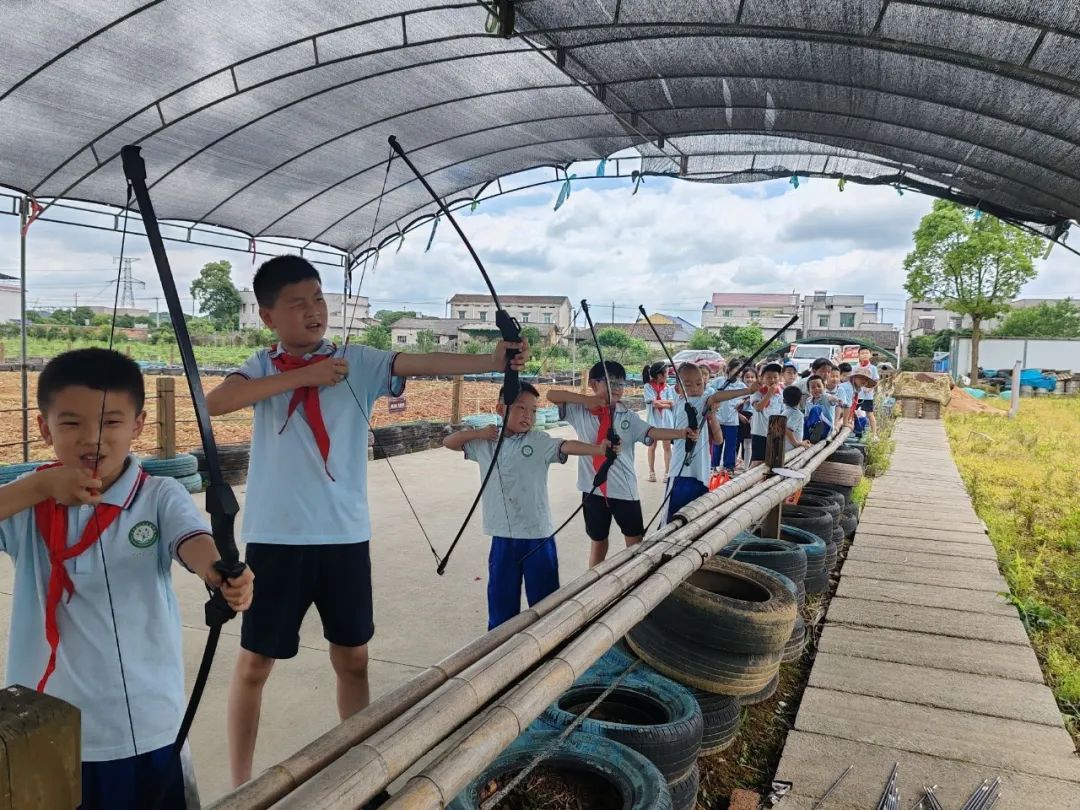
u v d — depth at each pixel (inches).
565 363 1111.0
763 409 296.0
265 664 93.5
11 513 55.2
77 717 37.3
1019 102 171.8
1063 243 248.7
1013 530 277.9
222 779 104.3
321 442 91.9
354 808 55.6
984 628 175.5
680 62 197.0
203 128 237.6
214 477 54.6
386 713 69.5
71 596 60.4
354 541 94.2
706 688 116.0
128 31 180.9
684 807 97.9
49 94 201.0
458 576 197.8
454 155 297.1
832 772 114.4
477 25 191.2
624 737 93.4
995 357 1471.5
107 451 58.7
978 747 122.3
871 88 190.2
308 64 208.4
